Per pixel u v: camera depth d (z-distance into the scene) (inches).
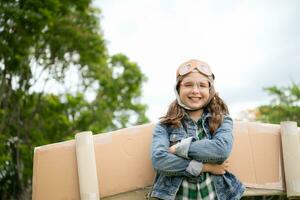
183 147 106.1
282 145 130.4
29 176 634.8
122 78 841.5
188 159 106.3
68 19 624.7
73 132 754.2
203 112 117.6
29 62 611.8
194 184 108.7
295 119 828.0
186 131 114.3
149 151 130.1
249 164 129.8
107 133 129.9
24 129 661.9
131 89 850.1
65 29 621.3
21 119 665.0
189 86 115.6
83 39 648.4
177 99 117.8
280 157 131.5
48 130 723.4
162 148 109.0
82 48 658.2
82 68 743.1
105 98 833.5
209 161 106.2
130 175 128.3
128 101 863.7
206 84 116.0
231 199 111.3
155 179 117.1
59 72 692.7
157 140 111.9
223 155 105.6
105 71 823.1
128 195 127.6
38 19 524.1
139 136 130.9
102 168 127.6
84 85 801.6
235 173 128.7
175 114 115.2
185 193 108.7
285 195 134.4
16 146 643.5
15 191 639.1
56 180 127.7
